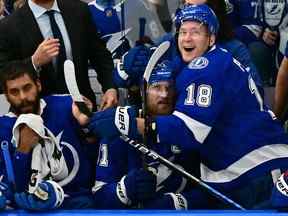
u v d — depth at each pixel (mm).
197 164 8094
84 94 10141
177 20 7918
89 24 10266
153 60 8039
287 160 7652
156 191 8031
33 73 8172
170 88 7715
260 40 11727
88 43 10266
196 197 7953
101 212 6551
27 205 6812
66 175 8016
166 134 7066
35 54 9141
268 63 11703
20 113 8094
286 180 6746
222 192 7629
